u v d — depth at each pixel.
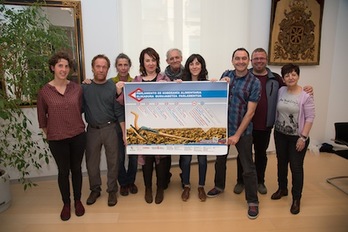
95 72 2.09
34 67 2.27
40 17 2.42
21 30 2.13
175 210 2.29
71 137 2.02
